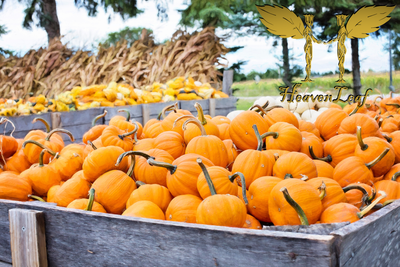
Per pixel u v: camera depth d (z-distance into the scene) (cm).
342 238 100
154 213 155
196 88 754
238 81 981
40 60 896
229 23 927
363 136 240
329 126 264
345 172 193
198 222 140
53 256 147
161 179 189
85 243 137
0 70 898
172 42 940
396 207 135
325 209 154
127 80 882
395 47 931
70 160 224
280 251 103
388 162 204
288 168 179
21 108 573
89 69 877
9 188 194
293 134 215
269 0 789
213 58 909
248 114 228
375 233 119
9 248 161
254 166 183
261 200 163
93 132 260
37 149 243
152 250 124
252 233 106
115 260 131
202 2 937
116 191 176
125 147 235
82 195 190
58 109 618
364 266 115
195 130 225
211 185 154
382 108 453
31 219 144
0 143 238
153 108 641
